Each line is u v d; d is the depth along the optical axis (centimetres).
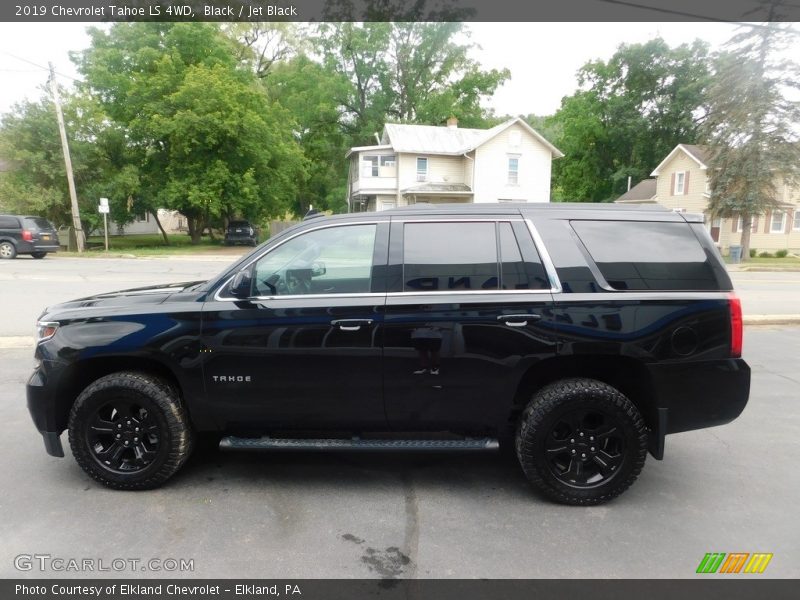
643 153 4581
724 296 350
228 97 2902
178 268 1859
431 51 4416
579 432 349
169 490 371
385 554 298
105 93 3022
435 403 358
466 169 3622
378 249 361
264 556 295
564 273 351
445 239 361
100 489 369
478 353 349
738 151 2655
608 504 358
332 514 341
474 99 4591
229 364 356
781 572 285
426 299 351
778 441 472
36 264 1933
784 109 2539
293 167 3469
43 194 2589
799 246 3672
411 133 3706
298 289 361
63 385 368
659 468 418
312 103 4212
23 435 459
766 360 752
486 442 362
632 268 353
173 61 2988
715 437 482
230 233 3284
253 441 369
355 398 358
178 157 2998
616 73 4562
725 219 2873
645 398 365
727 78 2656
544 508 352
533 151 3534
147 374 368
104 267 1861
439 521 334
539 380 372
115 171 2934
